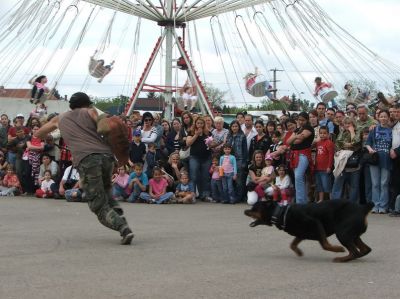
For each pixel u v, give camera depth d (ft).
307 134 36.81
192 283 16.39
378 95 42.47
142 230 27.94
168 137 46.50
